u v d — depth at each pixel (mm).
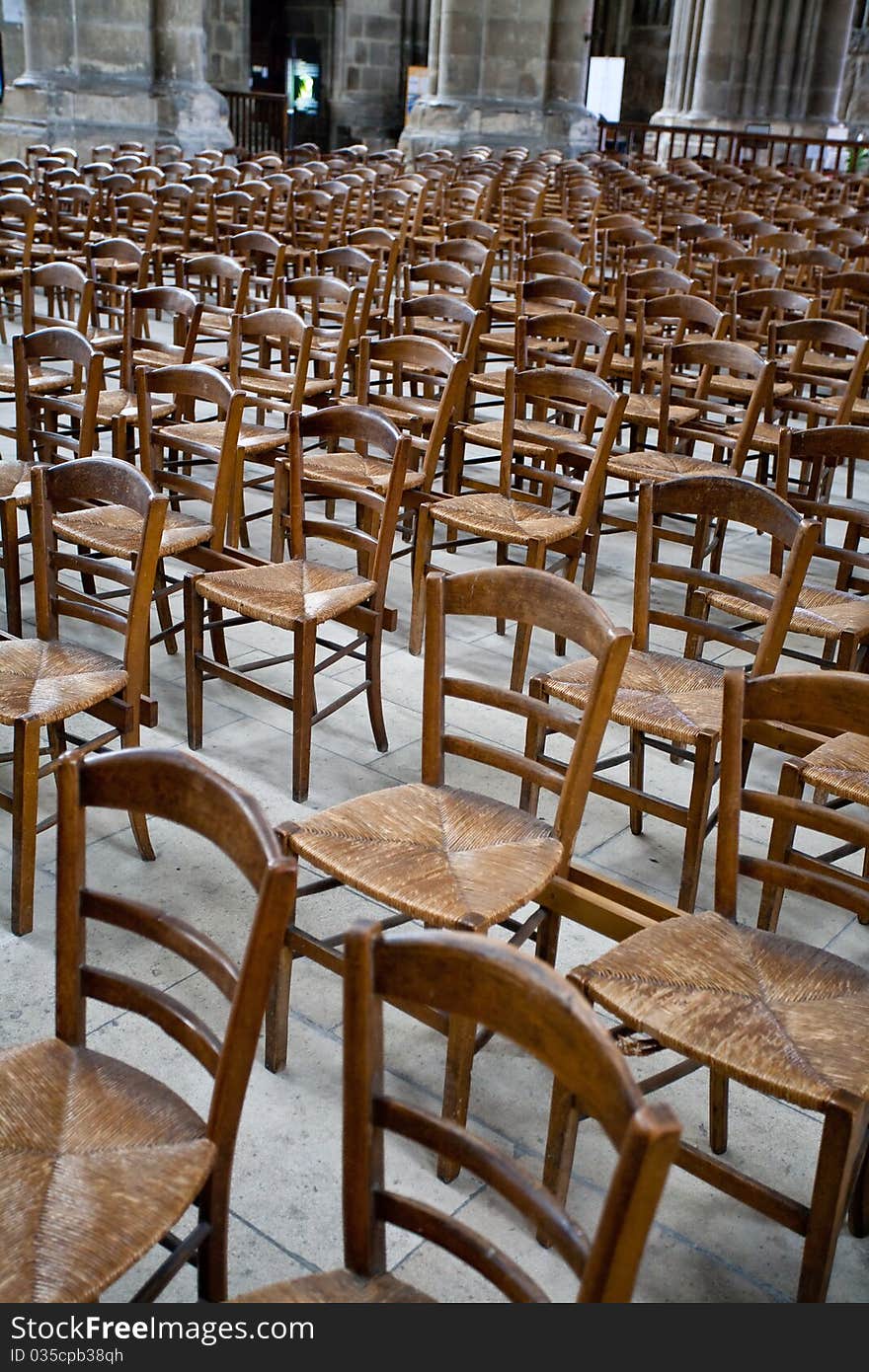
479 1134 2414
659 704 3037
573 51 21344
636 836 3477
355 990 1434
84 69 17234
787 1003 2059
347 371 7469
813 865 2586
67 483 3143
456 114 21453
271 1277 2055
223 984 1672
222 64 24031
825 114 27516
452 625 4871
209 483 6059
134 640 3010
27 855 2840
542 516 4484
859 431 3891
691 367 7707
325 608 3445
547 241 8547
